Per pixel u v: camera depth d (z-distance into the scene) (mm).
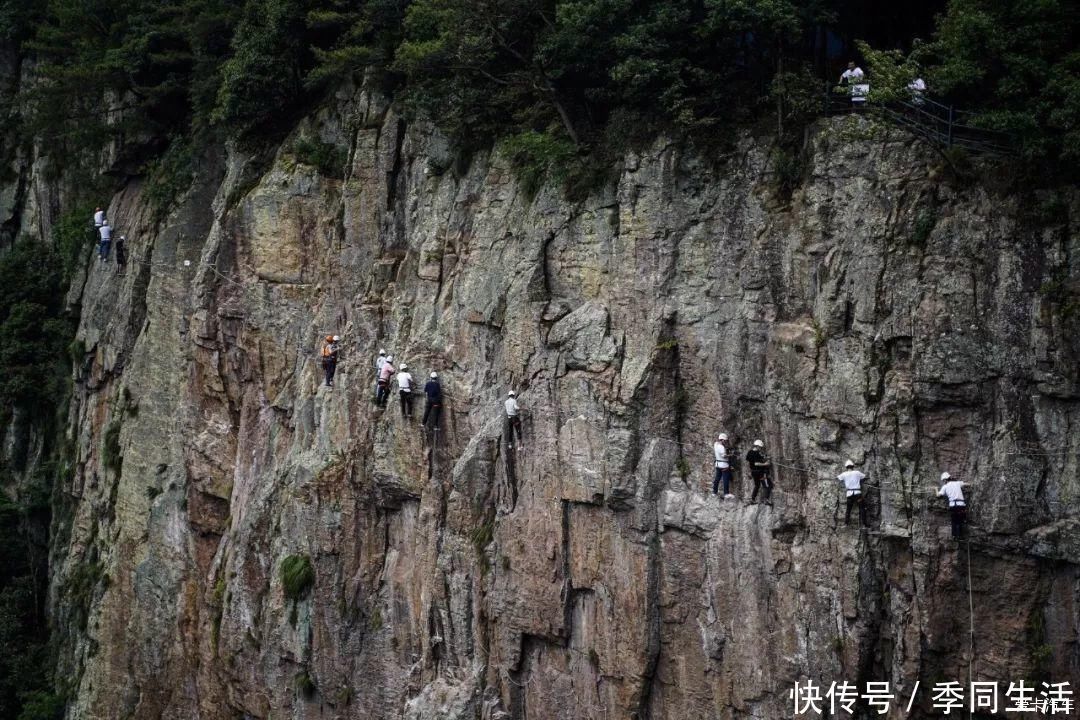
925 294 39250
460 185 51125
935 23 45188
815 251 41562
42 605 71875
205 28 62688
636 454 43844
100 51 68875
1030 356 38062
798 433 41344
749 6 42688
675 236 44125
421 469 49688
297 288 56500
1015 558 38125
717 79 44469
